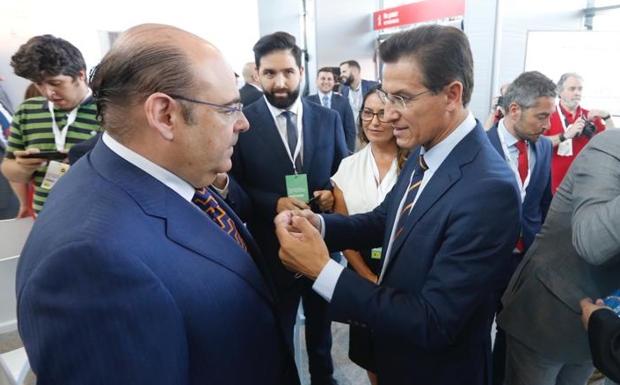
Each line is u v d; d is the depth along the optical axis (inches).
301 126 64.8
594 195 31.7
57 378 17.7
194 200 27.0
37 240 19.8
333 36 293.3
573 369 47.6
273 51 60.4
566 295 37.8
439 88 28.9
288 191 61.2
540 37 108.3
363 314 31.0
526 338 42.0
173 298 20.7
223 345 23.5
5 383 42.4
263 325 27.0
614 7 119.8
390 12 231.1
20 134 63.3
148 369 18.8
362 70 306.2
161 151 23.0
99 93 22.5
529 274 41.4
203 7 213.3
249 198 61.3
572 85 100.8
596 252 29.8
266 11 308.8
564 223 37.9
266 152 62.1
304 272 33.0
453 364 35.2
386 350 38.0
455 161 31.2
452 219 29.7
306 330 67.0
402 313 29.9
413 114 29.8
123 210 20.8
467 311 29.7
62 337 17.4
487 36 116.3
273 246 61.7
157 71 21.0
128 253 19.0
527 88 60.4
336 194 62.4
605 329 31.3
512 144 65.1
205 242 23.7
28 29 150.9
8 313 47.9
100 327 17.8
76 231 18.7
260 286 26.8
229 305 23.7
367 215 45.2
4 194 100.7
